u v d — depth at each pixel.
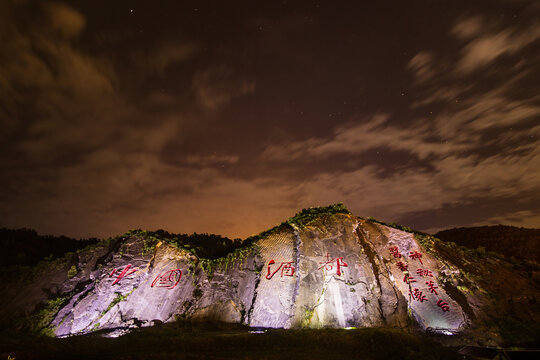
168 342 11.09
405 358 10.08
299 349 10.71
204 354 10.13
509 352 10.86
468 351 11.46
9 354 10.23
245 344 11.05
